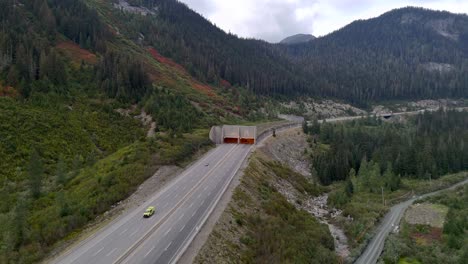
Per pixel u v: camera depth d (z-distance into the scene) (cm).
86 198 4609
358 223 6044
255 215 4662
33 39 10556
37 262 3256
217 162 6869
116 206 4522
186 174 5956
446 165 9938
